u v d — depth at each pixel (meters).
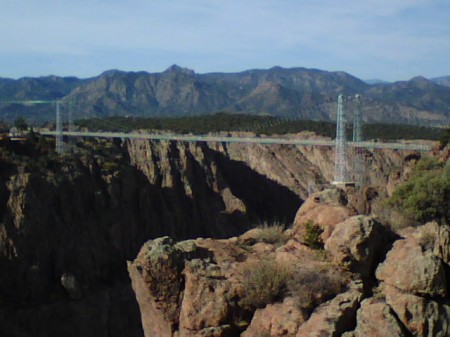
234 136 164.50
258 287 13.52
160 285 14.54
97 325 86.06
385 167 117.06
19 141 109.94
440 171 34.12
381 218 17.02
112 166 118.56
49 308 84.56
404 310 12.41
